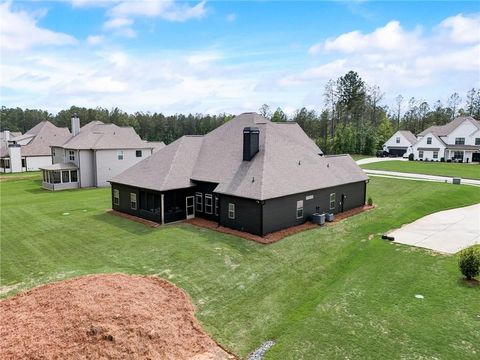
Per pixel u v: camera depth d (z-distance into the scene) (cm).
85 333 999
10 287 1395
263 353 1013
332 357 980
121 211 2636
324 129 8800
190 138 2803
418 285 1417
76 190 3891
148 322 1083
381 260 1697
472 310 1216
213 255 1709
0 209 2827
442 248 1856
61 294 1259
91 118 11069
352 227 2244
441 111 10231
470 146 5997
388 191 3394
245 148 2339
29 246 1891
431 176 4203
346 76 8431
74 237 2033
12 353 930
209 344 1048
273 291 1386
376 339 1058
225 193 2131
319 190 2384
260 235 1991
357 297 1323
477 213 2650
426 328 1112
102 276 1452
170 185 2300
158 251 1773
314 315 1199
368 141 7256
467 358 964
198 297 1326
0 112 13275
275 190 2067
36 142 5975
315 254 1766
